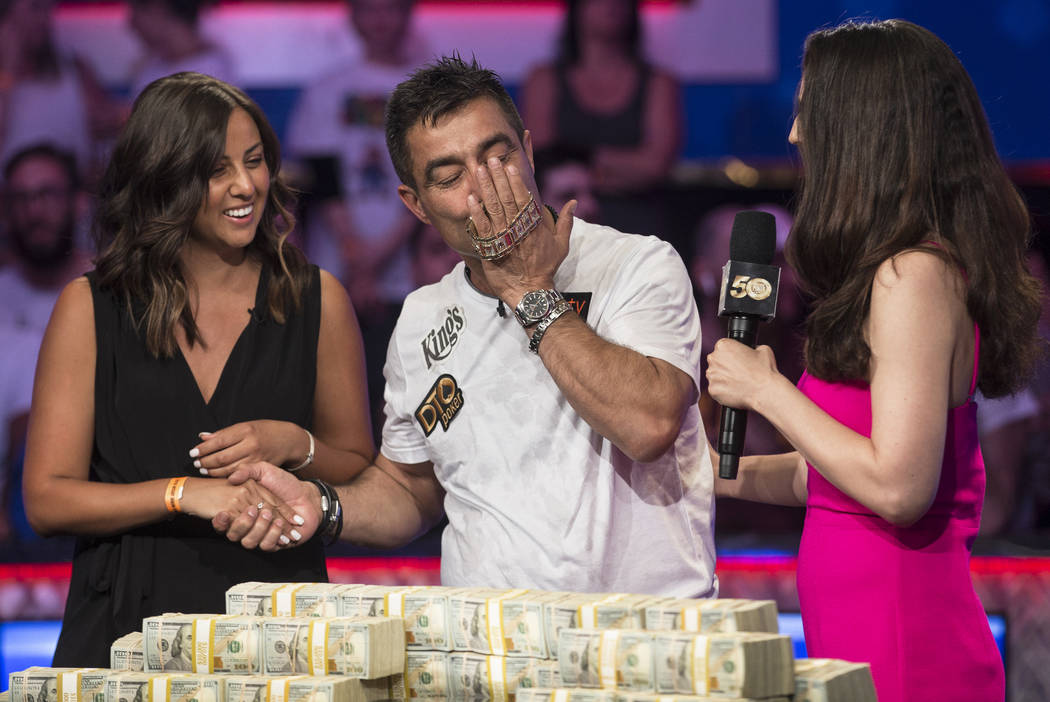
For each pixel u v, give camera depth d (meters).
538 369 4.09
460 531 4.24
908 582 3.57
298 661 3.09
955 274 3.43
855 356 3.52
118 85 10.22
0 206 9.94
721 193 9.95
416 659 3.17
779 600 7.93
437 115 3.90
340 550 8.18
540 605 3.00
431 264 9.96
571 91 10.05
